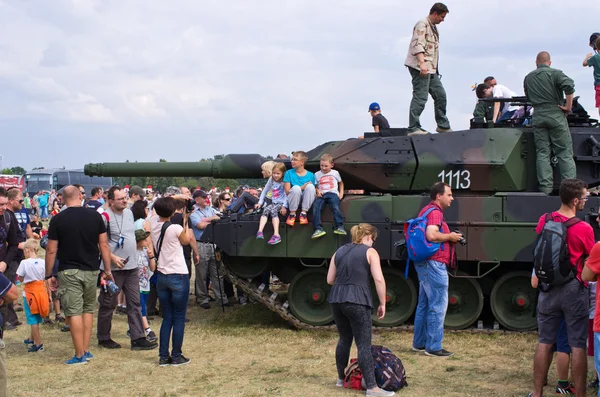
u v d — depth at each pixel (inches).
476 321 413.7
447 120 459.2
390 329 406.9
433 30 445.1
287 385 293.1
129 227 373.4
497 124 436.5
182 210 441.4
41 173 2116.1
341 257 275.9
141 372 320.8
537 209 386.0
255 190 692.7
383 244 402.6
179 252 331.3
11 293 222.4
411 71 449.4
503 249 386.9
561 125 391.9
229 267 433.4
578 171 415.2
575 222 249.4
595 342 221.8
